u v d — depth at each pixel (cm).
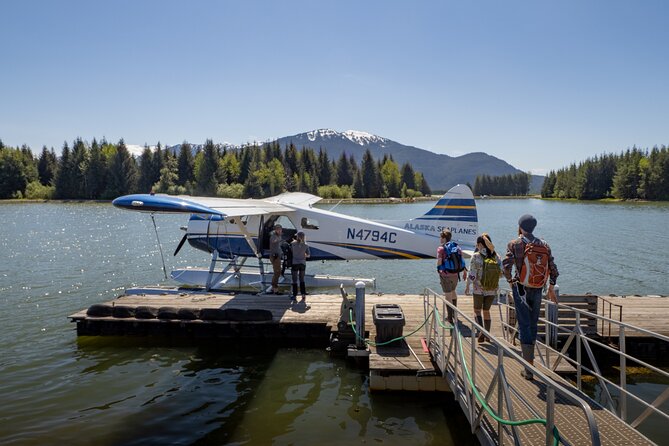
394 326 740
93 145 9225
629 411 606
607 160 11856
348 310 813
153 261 1905
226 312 877
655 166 9756
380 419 589
